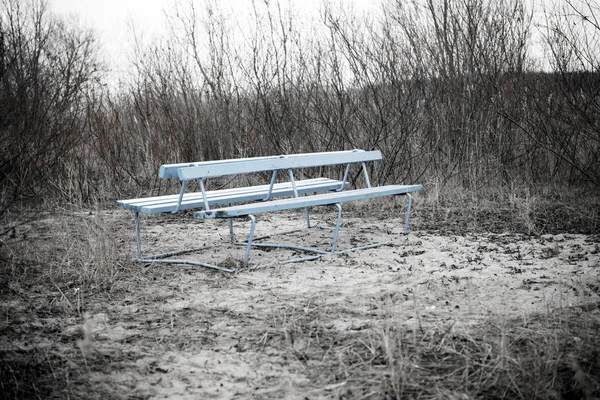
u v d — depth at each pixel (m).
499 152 9.67
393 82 9.69
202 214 5.43
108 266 5.40
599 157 8.57
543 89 8.98
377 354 3.51
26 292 4.85
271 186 6.46
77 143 9.01
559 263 5.53
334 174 10.20
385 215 8.34
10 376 3.28
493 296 4.59
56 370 3.40
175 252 6.20
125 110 10.62
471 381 3.17
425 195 9.41
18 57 7.09
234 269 5.46
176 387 3.21
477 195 9.26
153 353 3.64
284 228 7.70
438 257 5.91
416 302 4.47
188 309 4.42
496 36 9.81
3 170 6.45
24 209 7.51
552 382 3.11
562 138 8.82
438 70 9.88
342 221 8.05
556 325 3.87
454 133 9.88
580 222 7.32
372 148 9.77
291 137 10.28
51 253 5.97
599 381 3.14
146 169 10.20
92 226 6.40
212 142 10.40
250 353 3.61
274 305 4.48
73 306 4.50
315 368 3.39
